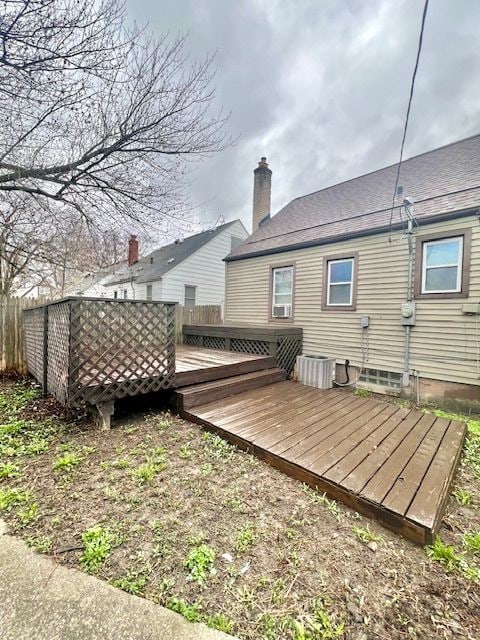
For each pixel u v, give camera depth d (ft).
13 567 4.85
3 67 11.23
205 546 5.43
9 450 8.54
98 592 4.50
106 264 25.48
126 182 16.16
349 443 9.10
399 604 4.52
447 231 15.23
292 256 23.13
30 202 16.93
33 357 16.26
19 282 31.96
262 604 4.44
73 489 6.93
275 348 19.51
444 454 8.58
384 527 6.15
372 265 18.34
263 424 10.32
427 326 16.06
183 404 11.52
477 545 5.72
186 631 4.03
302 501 6.88
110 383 10.14
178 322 26.45
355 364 19.22
